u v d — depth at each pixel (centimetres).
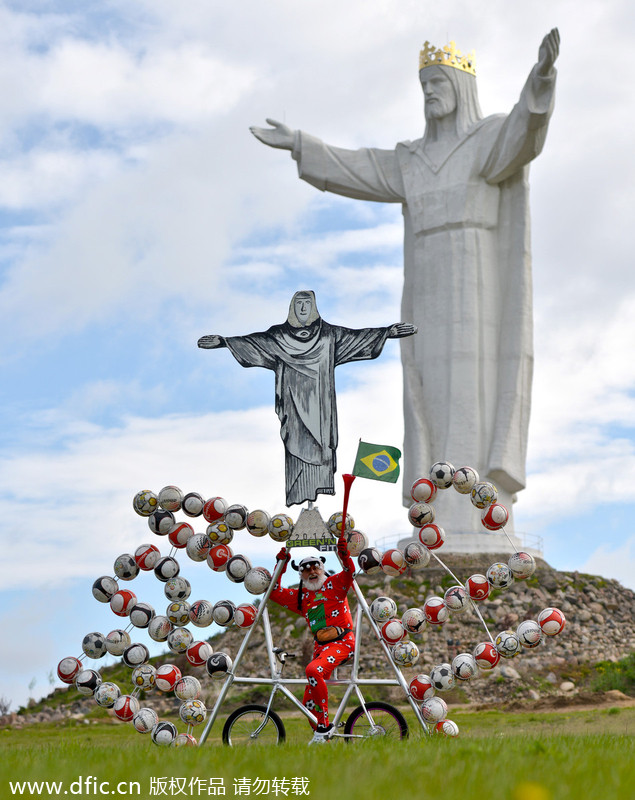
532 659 3572
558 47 3744
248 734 1180
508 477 4088
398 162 4428
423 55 4381
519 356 4191
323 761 755
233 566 1348
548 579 4088
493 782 598
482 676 3444
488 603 3891
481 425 4169
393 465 1287
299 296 1438
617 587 4256
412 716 2303
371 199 4491
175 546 1434
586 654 3638
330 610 1166
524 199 4281
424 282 4316
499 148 4156
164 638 1378
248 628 1323
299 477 1384
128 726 2948
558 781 600
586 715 2506
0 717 3350
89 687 1349
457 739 1055
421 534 1354
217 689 3488
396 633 1274
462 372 4181
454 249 4253
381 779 628
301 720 2544
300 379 1413
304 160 4397
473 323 4200
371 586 3981
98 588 1416
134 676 1343
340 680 1208
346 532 1325
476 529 4103
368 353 1401
